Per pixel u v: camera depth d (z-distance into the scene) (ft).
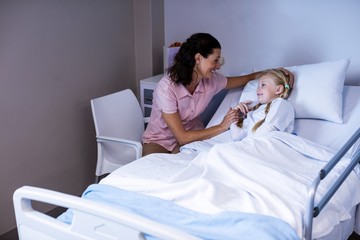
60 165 7.12
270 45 7.14
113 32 7.73
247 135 5.65
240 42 7.45
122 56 8.12
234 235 3.30
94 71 7.45
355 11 6.18
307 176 4.35
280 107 5.51
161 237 3.08
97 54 7.43
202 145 5.65
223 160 4.37
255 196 3.82
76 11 6.77
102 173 6.54
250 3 7.09
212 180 3.99
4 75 5.78
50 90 6.58
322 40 6.63
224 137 6.00
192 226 3.51
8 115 5.97
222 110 6.72
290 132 5.59
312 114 5.82
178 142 6.31
